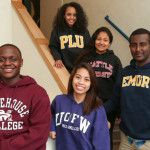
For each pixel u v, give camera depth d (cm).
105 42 220
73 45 243
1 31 269
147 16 301
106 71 217
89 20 408
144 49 149
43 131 126
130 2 325
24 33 263
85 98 146
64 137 143
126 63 334
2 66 130
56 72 218
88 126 140
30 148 123
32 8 562
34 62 251
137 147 152
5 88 130
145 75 150
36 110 127
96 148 136
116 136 307
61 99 152
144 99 147
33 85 133
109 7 362
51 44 243
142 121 147
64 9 245
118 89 168
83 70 147
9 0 273
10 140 120
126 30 334
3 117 124
